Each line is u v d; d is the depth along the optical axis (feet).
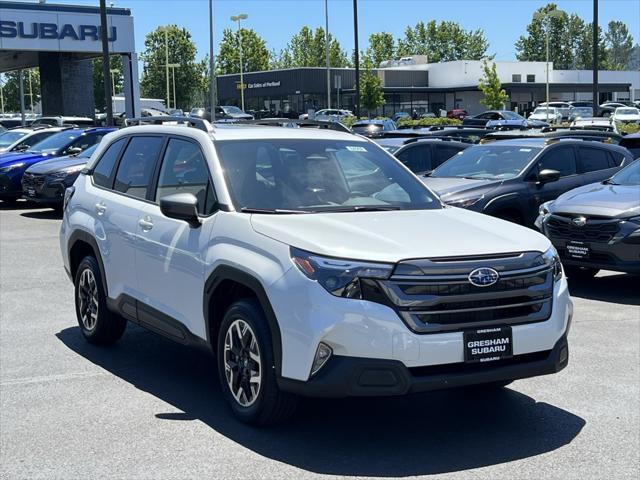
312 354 14.46
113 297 21.27
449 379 14.57
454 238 15.69
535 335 15.33
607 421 17.12
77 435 16.28
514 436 16.25
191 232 17.85
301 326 14.58
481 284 14.78
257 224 16.29
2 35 107.45
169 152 20.07
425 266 14.53
